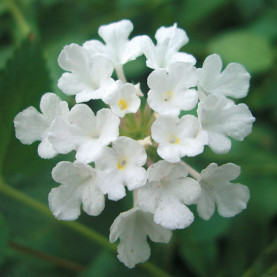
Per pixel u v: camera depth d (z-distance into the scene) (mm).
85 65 55
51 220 82
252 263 76
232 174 52
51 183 83
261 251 77
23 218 81
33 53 66
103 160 48
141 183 48
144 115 59
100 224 77
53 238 80
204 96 54
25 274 76
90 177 52
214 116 53
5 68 65
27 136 56
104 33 61
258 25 99
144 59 90
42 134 55
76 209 52
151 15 101
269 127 91
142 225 54
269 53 94
